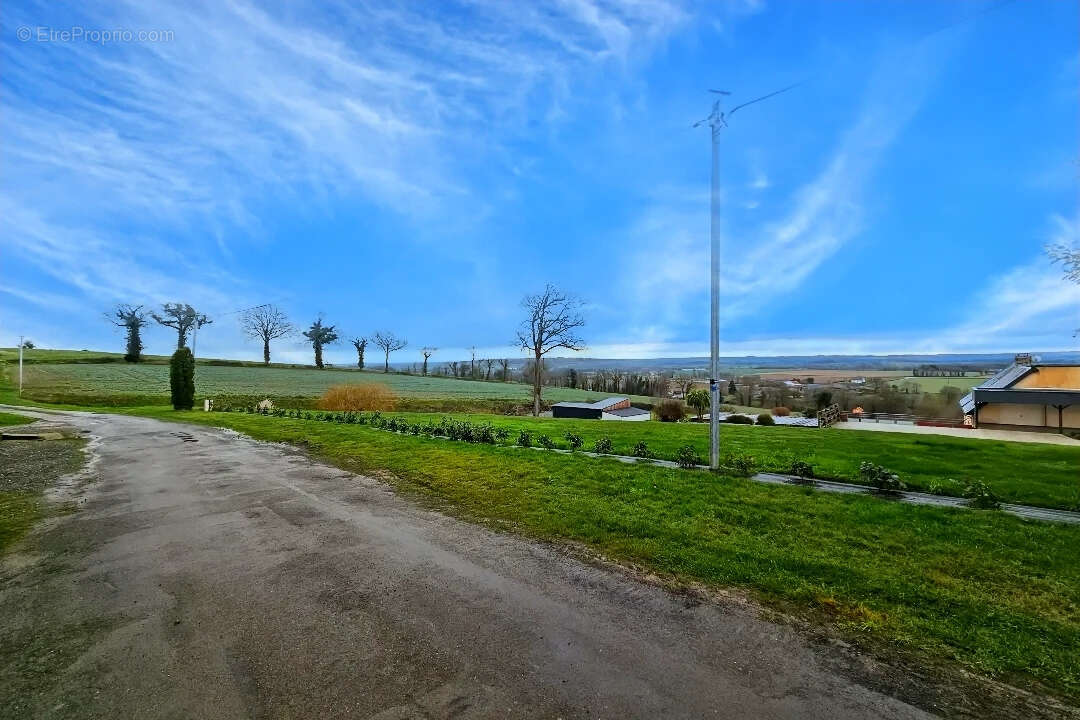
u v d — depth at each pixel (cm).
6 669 333
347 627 387
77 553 564
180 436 1709
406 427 1573
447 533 623
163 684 315
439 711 287
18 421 2214
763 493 754
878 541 555
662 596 439
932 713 286
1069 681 312
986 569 479
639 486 808
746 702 295
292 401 4234
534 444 1313
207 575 496
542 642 363
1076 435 1973
